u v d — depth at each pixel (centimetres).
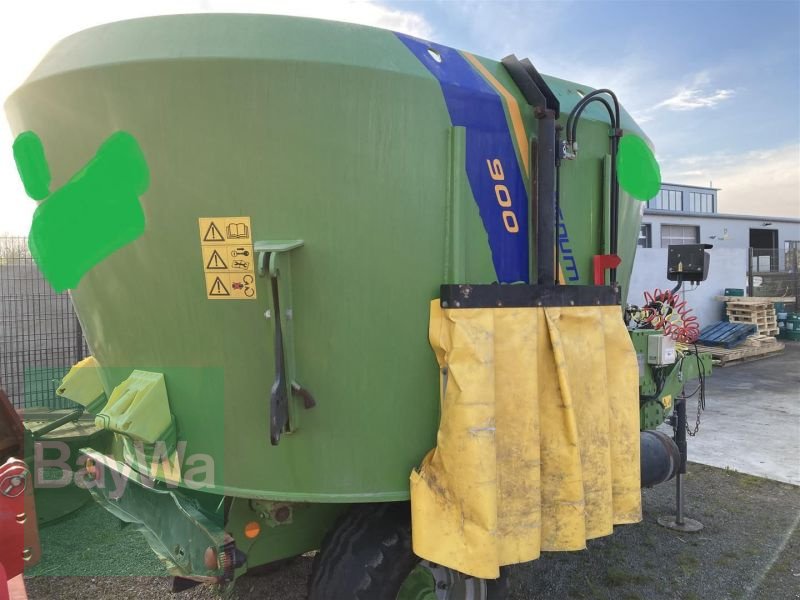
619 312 255
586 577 359
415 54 218
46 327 577
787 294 1841
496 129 232
